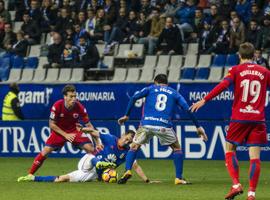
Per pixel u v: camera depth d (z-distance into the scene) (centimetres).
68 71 7175
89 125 4206
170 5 7319
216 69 6750
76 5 7762
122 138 3956
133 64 7162
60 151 5956
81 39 7175
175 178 4150
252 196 2972
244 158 5631
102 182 3919
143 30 7256
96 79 7150
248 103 3042
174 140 3878
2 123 6034
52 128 4116
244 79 3041
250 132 3047
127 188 3622
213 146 5616
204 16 7131
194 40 7125
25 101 6769
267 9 6919
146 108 3869
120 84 6525
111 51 7312
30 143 5975
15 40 7725
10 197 3241
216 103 6247
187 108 3788
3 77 7488
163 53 7056
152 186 3744
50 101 6700
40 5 7994
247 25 7012
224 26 6875
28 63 7475
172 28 7006
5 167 5159
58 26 7606
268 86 3111
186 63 6938
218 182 4062
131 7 7469
